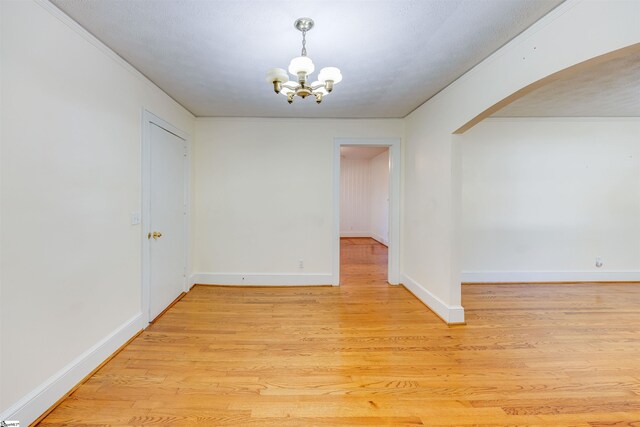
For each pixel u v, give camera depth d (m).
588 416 1.58
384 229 7.38
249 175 3.82
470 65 2.32
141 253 2.53
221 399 1.69
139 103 2.46
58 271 1.66
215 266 3.85
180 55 2.17
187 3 1.58
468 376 1.93
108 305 2.09
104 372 1.94
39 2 1.51
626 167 4.01
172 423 1.51
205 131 3.77
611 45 1.35
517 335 2.51
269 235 3.86
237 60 2.24
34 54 1.49
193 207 3.76
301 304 3.22
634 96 3.10
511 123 3.97
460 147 2.71
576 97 3.13
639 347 2.31
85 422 1.51
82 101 1.83
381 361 2.11
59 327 1.67
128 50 2.10
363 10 1.63
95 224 1.96
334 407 1.64
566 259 4.05
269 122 3.80
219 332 2.54
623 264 4.05
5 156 1.36
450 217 2.73
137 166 2.45
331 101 3.18
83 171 1.85
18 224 1.43
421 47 2.04
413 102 3.23
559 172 4.00
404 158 3.84
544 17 1.68
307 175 3.85
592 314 2.95
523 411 1.62
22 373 1.45
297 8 1.61
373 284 3.99
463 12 1.64
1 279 1.35
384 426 1.51
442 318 2.84
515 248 4.03
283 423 1.52
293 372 1.96
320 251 3.89
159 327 2.63
